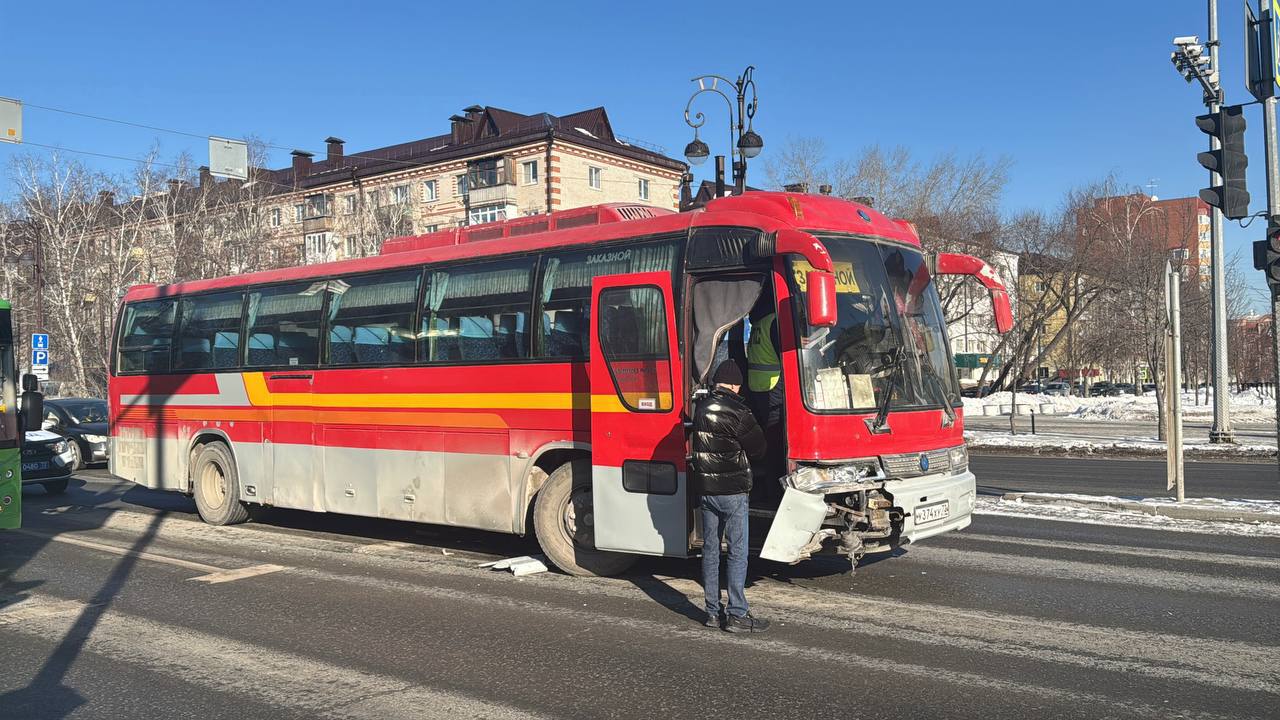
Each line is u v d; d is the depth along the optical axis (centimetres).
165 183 3731
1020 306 3981
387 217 4562
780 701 518
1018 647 612
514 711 510
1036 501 1331
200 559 966
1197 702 509
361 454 1043
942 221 3538
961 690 531
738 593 657
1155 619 680
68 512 1357
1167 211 3203
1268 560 897
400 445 1005
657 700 523
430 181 5853
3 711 522
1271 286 1248
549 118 5906
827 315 673
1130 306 2923
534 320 904
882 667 574
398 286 1030
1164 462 2084
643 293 801
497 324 934
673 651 615
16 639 666
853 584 804
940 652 603
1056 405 4700
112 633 679
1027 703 509
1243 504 1205
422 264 1015
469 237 1048
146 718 509
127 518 1288
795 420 727
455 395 958
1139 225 3133
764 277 779
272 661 607
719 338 782
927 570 858
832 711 502
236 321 1207
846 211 826
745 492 662
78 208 3719
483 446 934
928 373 814
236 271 3722
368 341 1048
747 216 789
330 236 5434
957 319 4012
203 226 3716
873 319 784
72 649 640
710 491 657
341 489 1062
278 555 988
